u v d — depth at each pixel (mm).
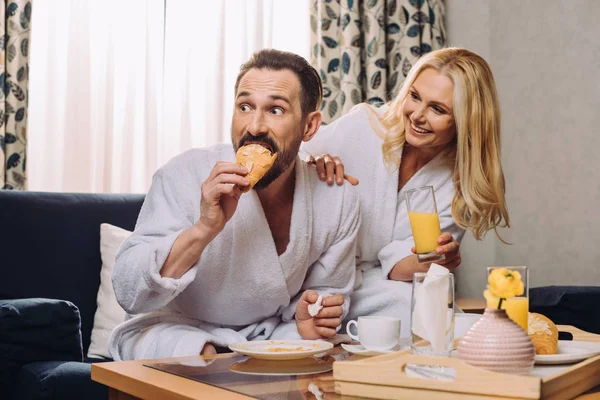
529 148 3082
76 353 1714
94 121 2729
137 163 2832
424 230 1571
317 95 1652
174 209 1607
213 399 945
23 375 1569
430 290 1045
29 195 2189
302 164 1757
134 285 1486
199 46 2953
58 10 2678
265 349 1269
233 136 1575
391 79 3256
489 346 957
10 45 2500
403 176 1998
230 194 1439
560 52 2973
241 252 1608
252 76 1555
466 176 1859
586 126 2865
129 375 1113
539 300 2391
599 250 2803
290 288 1736
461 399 904
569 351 1167
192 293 1636
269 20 3104
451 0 3412
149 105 2820
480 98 1811
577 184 2891
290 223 1701
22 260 2109
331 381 1062
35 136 2639
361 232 1969
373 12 3166
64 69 2689
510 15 3176
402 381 942
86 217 2273
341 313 1538
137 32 2818
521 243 3092
